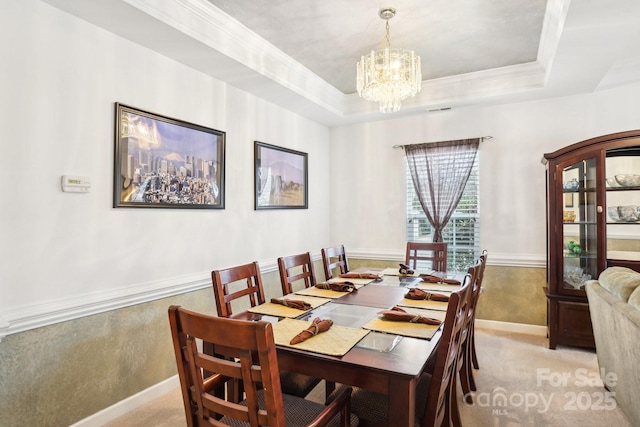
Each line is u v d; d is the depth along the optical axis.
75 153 2.07
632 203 3.20
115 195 2.26
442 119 4.14
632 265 3.07
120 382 2.30
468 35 2.84
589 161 3.18
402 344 1.46
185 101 2.76
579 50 2.57
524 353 3.14
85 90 2.12
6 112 1.79
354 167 4.65
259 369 1.02
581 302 3.13
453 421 1.91
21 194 1.85
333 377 1.35
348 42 2.94
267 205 3.61
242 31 2.69
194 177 2.81
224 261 3.11
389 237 4.45
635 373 1.88
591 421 2.12
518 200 3.78
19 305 1.84
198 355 1.14
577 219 3.24
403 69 2.49
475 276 1.99
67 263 2.04
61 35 2.01
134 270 2.39
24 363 1.85
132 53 2.38
